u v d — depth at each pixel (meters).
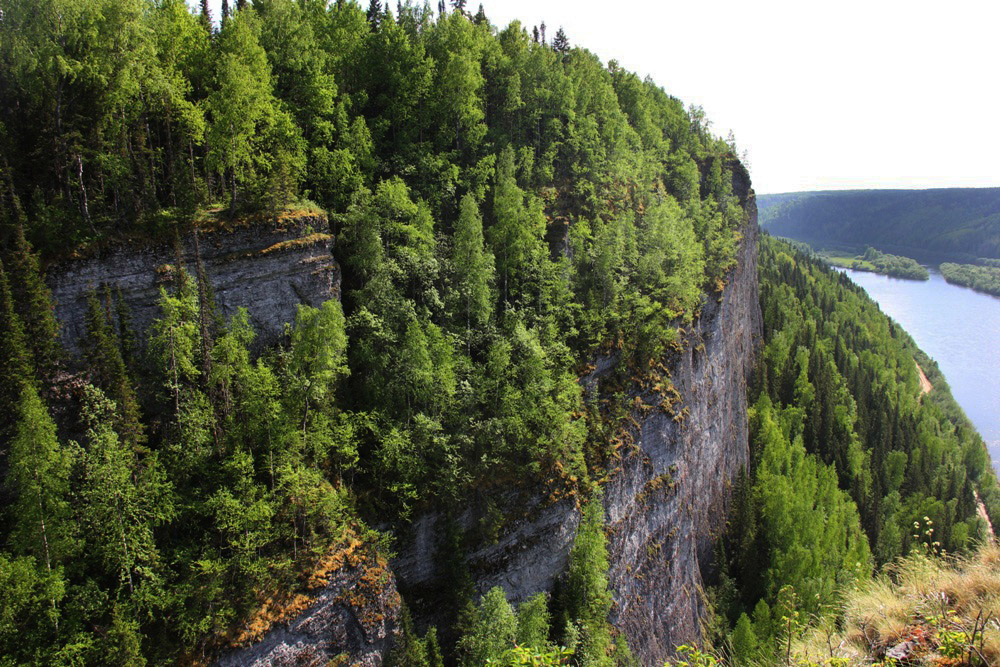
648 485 72.25
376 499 51.66
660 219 86.56
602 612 58.56
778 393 140.75
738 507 98.81
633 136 104.69
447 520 54.12
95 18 47.38
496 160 82.25
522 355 61.16
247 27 59.12
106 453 38.59
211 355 46.72
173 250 48.81
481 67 92.62
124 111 50.19
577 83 101.19
